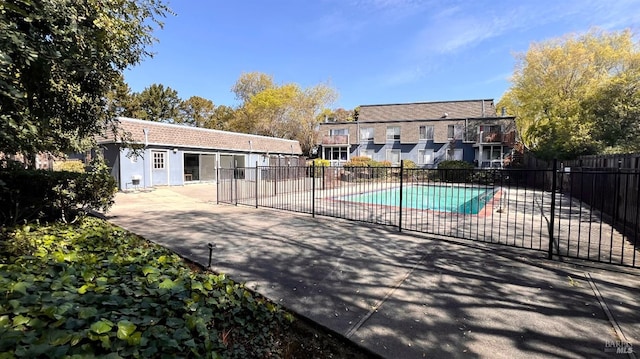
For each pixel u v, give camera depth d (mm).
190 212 8109
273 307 2664
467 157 27406
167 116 38688
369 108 33188
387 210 8625
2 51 2625
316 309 2793
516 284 3371
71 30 3467
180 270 2920
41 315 1577
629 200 5914
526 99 26906
